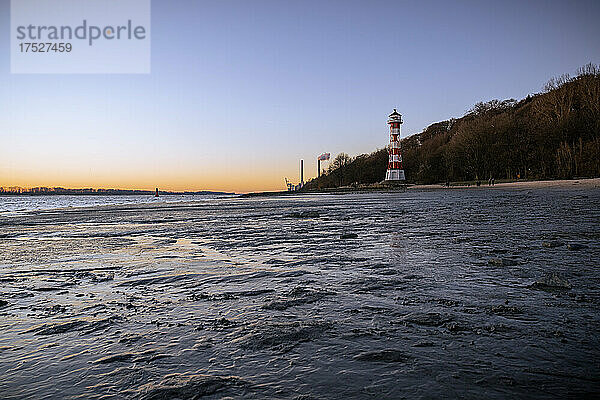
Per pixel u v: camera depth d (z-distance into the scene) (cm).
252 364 245
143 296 424
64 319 347
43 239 1048
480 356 249
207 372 235
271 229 1156
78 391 216
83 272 565
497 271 496
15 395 213
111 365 249
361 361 246
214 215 1981
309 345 273
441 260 579
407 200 3138
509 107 12288
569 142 7738
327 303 376
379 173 12788
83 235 1132
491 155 8988
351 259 609
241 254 702
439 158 10694
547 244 676
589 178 6056
